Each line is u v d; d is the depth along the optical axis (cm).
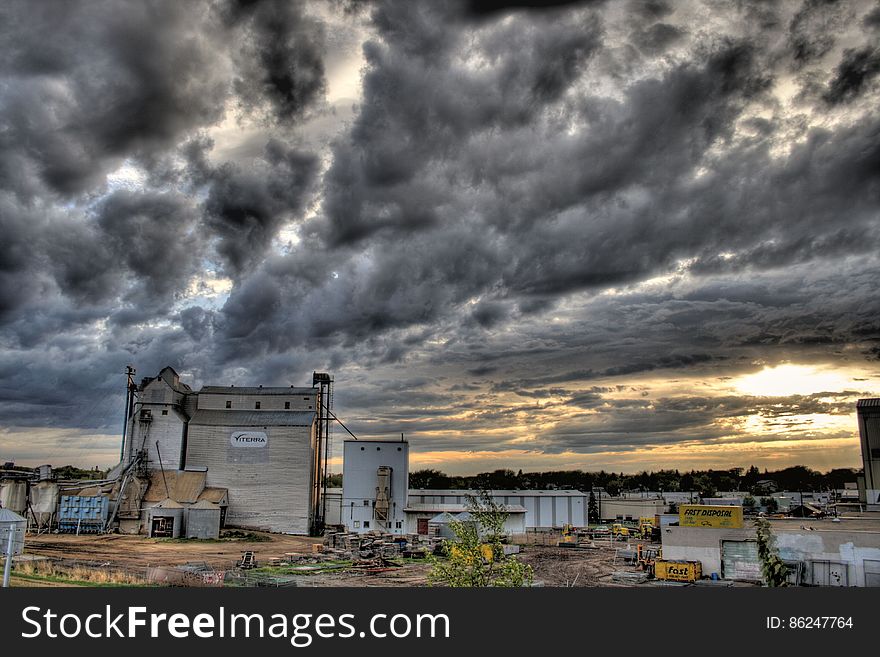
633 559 6944
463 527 2986
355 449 10706
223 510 9738
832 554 5009
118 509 9150
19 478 9062
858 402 9775
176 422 10156
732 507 5678
